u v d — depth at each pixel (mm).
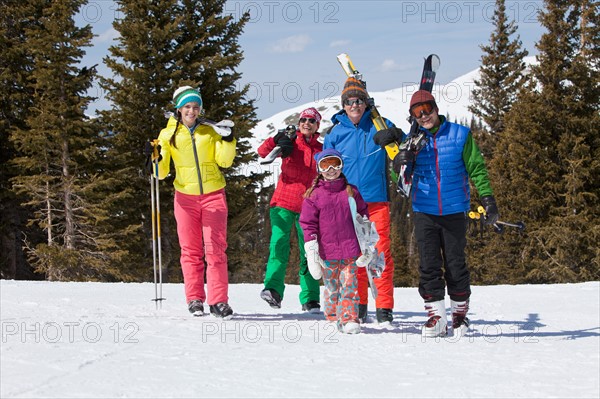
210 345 4254
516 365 3752
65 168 26469
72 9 26953
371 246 5027
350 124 5949
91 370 3377
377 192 5887
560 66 35875
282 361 3770
